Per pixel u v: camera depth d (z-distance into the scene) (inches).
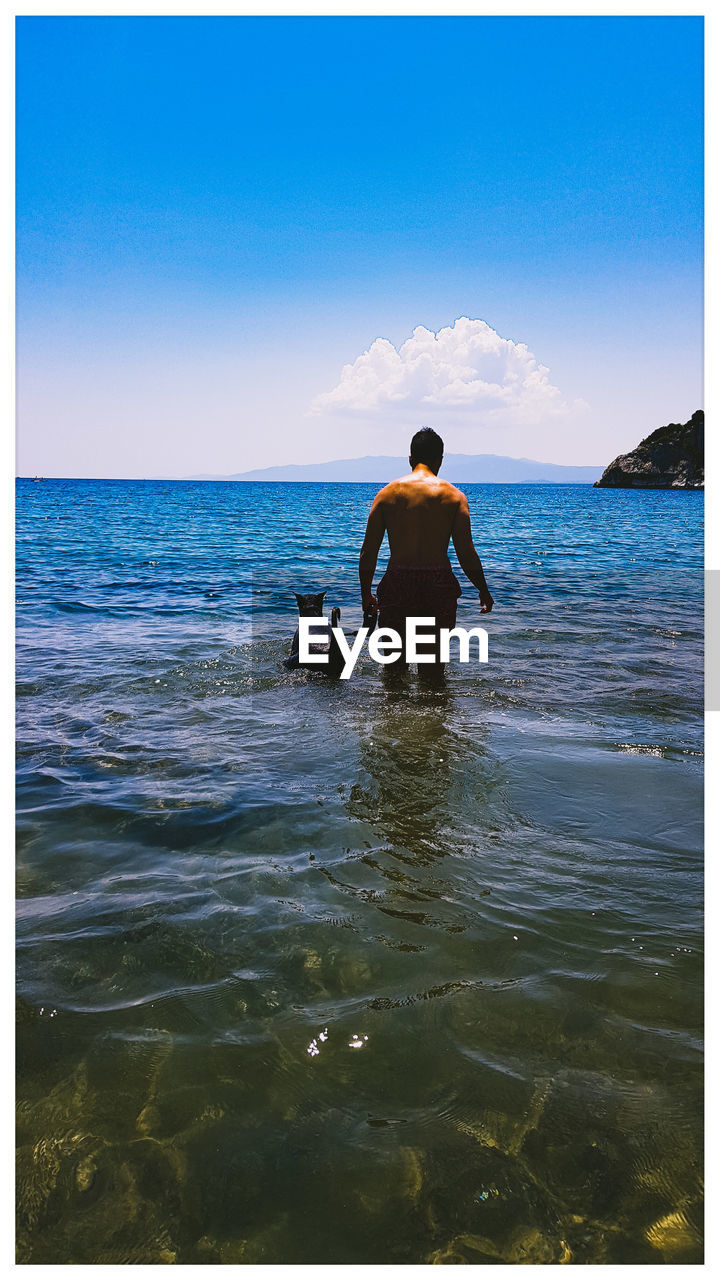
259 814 107.0
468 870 89.7
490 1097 54.8
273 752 134.7
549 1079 56.5
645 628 271.1
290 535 919.0
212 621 296.8
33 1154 50.2
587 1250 43.6
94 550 681.0
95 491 3270.2
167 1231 45.1
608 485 4148.6
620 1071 57.2
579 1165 49.2
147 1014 64.3
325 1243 44.2
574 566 538.6
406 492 197.5
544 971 69.6
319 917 79.6
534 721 153.2
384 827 102.1
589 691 178.9
